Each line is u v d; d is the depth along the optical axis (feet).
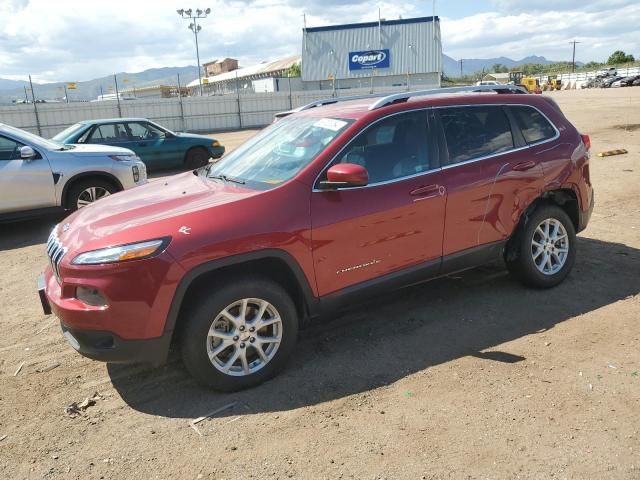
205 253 10.74
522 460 9.04
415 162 13.47
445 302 15.56
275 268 12.16
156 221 11.04
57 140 44.01
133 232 10.78
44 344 14.29
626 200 26.55
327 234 12.01
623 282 16.34
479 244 14.47
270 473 9.06
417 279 13.73
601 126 59.00
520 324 13.97
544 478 8.63
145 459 9.60
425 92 14.49
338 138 12.68
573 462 8.95
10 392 11.94
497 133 14.90
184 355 11.03
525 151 15.14
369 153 12.94
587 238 20.89
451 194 13.67
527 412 10.30
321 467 9.12
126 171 28.27
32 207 26.08
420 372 11.94
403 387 11.39
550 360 12.12
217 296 10.94
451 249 13.99
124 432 10.39
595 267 17.66
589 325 13.69
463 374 11.75
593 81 214.69
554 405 10.47
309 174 12.17
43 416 11.03
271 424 10.39
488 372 11.77
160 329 10.63
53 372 12.78
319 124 13.83
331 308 12.55
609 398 10.62
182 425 10.52
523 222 15.21
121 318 10.46
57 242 12.09
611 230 21.85
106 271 10.39
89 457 9.73
